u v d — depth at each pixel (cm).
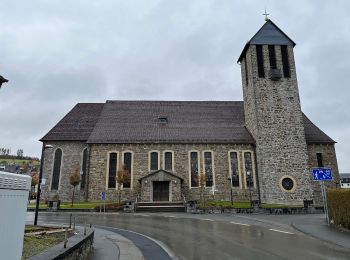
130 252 1127
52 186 3862
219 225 1920
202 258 1016
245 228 1775
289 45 3962
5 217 471
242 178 3744
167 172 3581
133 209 3083
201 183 3556
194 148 3831
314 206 2897
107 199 3634
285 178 3575
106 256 1056
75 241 900
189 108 4566
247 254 1063
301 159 3631
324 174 1995
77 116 4384
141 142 3794
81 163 3928
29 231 1228
